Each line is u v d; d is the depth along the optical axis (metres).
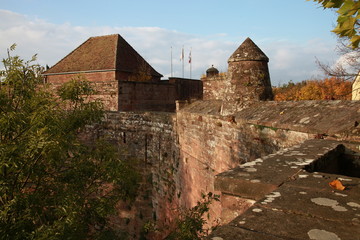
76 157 11.25
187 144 12.05
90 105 11.67
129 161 17.84
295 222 1.78
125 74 27.84
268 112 6.63
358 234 1.62
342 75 9.86
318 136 4.75
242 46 8.13
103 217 11.30
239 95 7.89
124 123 18.38
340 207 1.97
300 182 2.52
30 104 9.23
